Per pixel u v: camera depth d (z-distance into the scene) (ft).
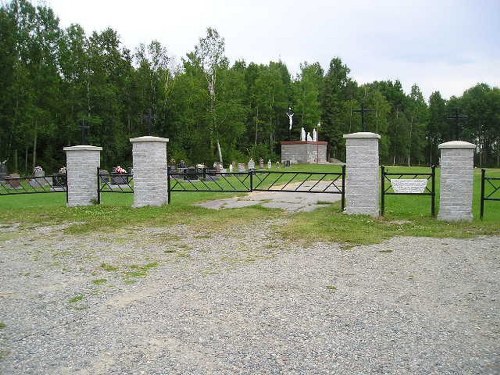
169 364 12.26
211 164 151.02
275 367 12.01
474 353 12.67
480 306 16.24
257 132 199.82
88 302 17.35
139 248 26.78
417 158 263.49
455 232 29.12
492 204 44.34
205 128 151.53
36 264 23.36
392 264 21.97
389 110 226.99
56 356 12.88
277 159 187.52
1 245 28.25
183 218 36.70
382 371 11.73
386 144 224.33
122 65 151.12
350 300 17.01
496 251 24.22
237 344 13.39
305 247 26.05
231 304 16.76
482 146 256.52
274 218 36.24
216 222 34.68
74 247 27.32
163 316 15.70
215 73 149.38
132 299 17.58
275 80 199.21
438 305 16.38
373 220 33.73
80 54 136.26
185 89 152.15
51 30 135.95
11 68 115.34
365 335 13.91
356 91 243.60
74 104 132.05
